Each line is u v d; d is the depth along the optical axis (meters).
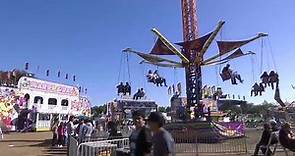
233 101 51.50
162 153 4.89
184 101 41.47
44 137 31.88
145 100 43.25
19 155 17.34
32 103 45.28
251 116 63.62
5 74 46.06
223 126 25.17
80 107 56.47
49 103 48.84
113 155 11.49
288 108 44.78
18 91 42.94
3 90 40.78
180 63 34.00
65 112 52.03
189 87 32.69
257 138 25.86
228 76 31.23
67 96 52.81
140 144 6.06
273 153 13.70
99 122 22.42
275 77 28.94
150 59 34.12
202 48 30.19
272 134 13.45
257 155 14.21
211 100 43.38
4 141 26.95
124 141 13.30
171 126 25.11
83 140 14.81
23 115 43.34
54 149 19.95
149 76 34.06
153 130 5.10
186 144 20.81
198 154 16.42
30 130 43.97
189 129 24.22
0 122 38.94
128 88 32.44
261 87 29.78
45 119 47.28
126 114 42.31
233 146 17.53
